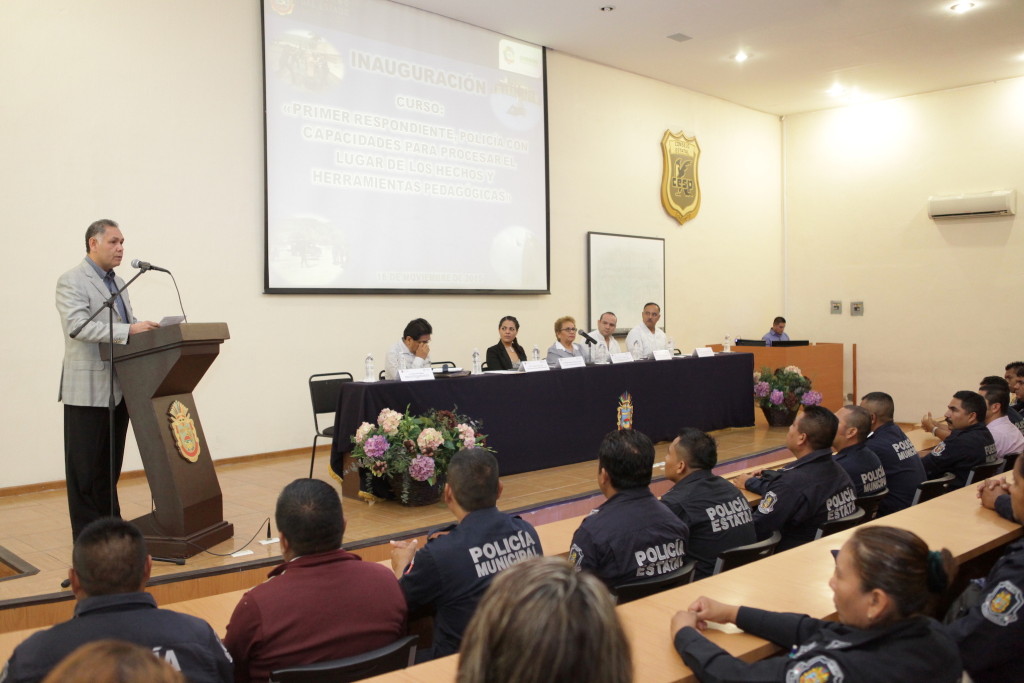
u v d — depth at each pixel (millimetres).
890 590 1469
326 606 1815
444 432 4766
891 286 10648
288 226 6523
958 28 7977
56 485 5363
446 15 7531
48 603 3021
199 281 6074
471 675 866
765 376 7926
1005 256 9719
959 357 10102
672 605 1900
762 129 11344
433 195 7492
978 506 2912
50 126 5328
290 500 1880
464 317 7828
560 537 2822
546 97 8469
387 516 4488
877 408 4031
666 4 7316
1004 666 1955
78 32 5445
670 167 9883
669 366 6883
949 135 10133
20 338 5219
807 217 11414
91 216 5516
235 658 1794
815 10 7496
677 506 2682
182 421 3631
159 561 3445
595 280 9086
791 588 2008
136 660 807
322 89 6723
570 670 818
